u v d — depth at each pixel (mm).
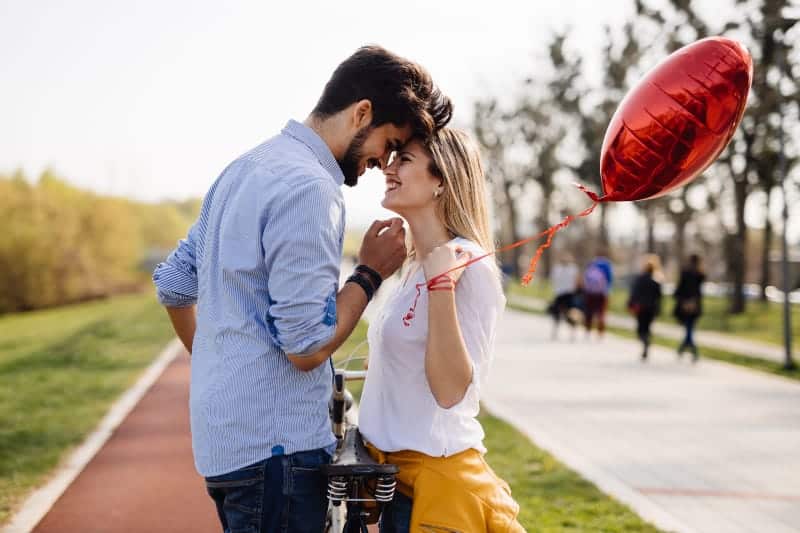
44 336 24281
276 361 2609
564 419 10367
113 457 8203
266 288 2627
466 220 2994
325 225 2559
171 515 6387
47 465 7801
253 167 2688
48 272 47500
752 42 20109
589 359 16812
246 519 2633
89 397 11828
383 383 2971
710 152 2957
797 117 20797
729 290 32031
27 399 11555
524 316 30219
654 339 21672
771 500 6898
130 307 40719
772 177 25312
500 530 2867
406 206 2984
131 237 58250
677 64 2908
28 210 47406
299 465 2627
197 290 3137
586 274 21172
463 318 2848
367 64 2756
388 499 2785
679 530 5914
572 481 7234
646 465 8055
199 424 2656
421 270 2980
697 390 12812
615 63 30969
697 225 37094
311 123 2820
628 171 2980
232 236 2643
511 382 13508
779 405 11477
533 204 54125
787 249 16141
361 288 2744
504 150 52125
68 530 6016
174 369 14875
